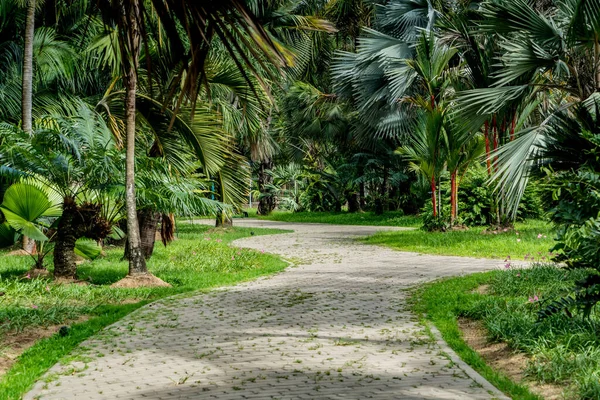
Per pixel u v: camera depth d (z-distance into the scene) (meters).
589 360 4.83
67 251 9.99
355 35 25.64
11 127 9.76
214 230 23.17
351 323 7.05
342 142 30.64
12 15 13.77
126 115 9.77
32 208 9.73
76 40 14.64
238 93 12.41
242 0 3.07
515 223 20.30
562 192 7.12
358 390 4.59
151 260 13.29
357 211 36.31
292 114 28.97
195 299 8.72
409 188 29.97
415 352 5.72
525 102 14.30
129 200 9.83
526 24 11.38
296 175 38.38
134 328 6.85
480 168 20.77
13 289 8.81
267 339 6.28
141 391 4.62
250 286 10.03
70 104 14.32
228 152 12.35
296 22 15.33
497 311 6.88
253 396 4.48
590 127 7.95
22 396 4.52
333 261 13.69
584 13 10.16
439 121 17.38
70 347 5.98
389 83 18.73
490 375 4.94
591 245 5.49
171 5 3.20
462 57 16.61
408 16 19.78
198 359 5.54
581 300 5.54
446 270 11.56
